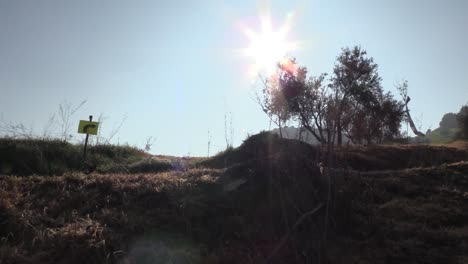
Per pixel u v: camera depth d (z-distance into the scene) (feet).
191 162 43.88
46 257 18.25
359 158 42.27
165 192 25.07
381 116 64.64
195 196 25.03
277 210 23.67
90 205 23.43
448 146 53.42
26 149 39.09
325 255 19.57
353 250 21.27
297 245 20.58
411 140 86.12
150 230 21.04
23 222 20.62
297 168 26.16
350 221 23.94
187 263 18.85
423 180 32.40
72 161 40.91
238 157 39.47
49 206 23.07
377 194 28.99
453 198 28.81
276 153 28.50
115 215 21.99
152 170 40.34
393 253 21.07
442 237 22.67
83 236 19.38
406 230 23.59
